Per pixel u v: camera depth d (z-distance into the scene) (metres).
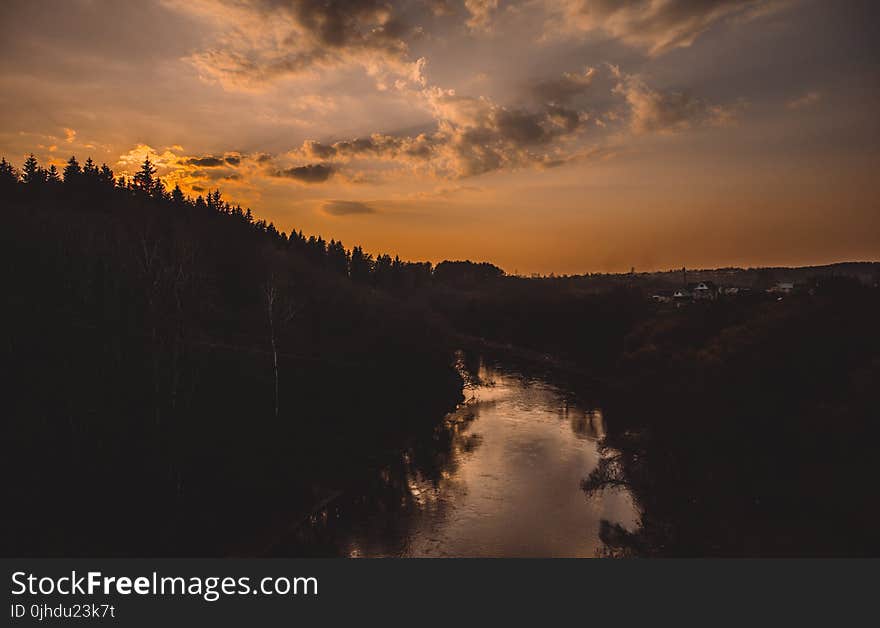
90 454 33.28
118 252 51.12
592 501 38.38
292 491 38.28
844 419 32.69
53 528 28.05
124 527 29.59
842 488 30.84
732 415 41.41
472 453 50.25
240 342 66.12
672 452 43.12
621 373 77.25
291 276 91.62
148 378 40.88
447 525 35.00
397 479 43.59
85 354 40.91
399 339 78.06
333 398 57.53
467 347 127.94
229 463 38.34
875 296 43.53
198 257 64.19
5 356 38.03
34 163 107.81
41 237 57.12
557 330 116.31
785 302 50.28
